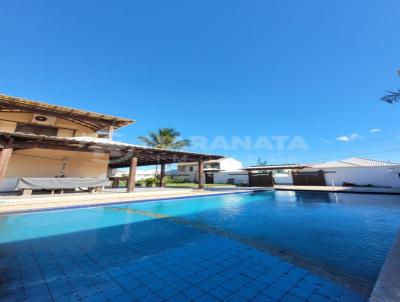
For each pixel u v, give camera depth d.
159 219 7.50
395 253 3.41
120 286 2.99
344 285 2.99
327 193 15.22
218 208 10.18
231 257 4.09
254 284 3.05
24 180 9.09
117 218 7.48
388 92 6.57
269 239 5.26
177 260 3.93
